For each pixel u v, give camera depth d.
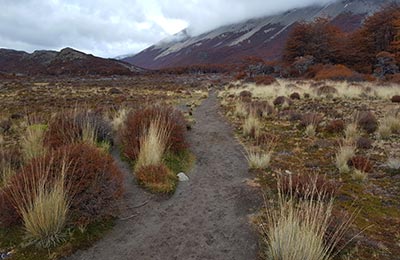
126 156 6.54
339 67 34.84
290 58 52.28
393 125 8.61
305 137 8.56
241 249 3.54
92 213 4.00
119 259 3.42
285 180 4.89
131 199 4.86
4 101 19.52
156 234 3.91
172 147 6.89
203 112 14.41
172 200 4.88
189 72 87.81
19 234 3.71
